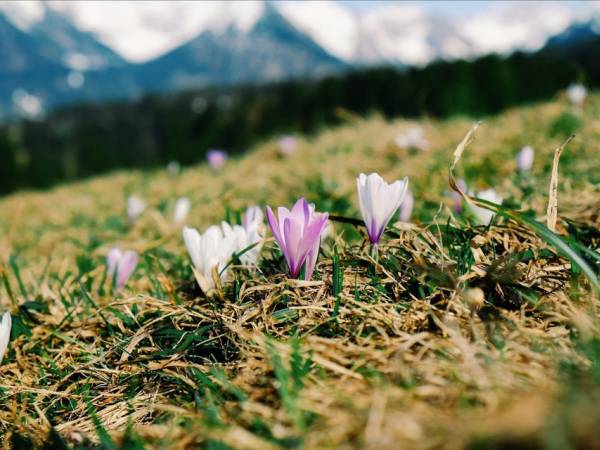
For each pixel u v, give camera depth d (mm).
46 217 1188
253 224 334
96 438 223
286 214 277
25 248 829
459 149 267
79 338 339
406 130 1177
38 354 332
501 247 316
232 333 266
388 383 195
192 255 318
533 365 194
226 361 256
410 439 151
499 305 253
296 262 277
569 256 226
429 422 156
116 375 276
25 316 384
